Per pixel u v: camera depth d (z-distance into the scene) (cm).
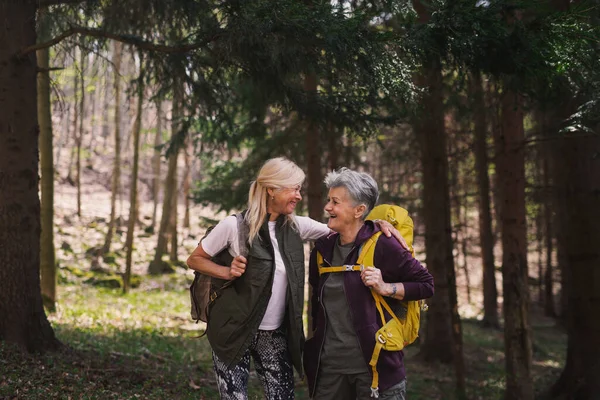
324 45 469
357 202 288
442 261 1111
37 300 602
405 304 291
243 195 1076
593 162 755
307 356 298
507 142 753
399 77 477
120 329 1068
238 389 297
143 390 555
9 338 573
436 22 457
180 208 2942
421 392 920
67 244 2116
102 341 870
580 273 767
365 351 279
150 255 2230
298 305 300
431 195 1081
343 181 290
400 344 281
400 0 491
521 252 747
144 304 1531
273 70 550
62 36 584
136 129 1684
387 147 1307
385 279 287
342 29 450
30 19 599
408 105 553
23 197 589
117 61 1357
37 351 589
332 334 288
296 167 302
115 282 1841
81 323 1091
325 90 673
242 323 294
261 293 294
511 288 745
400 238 289
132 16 640
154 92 743
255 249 294
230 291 298
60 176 2986
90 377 555
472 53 468
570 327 787
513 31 445
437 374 1045
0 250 578
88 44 692
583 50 455
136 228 2500
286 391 305
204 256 298
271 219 303
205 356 895
